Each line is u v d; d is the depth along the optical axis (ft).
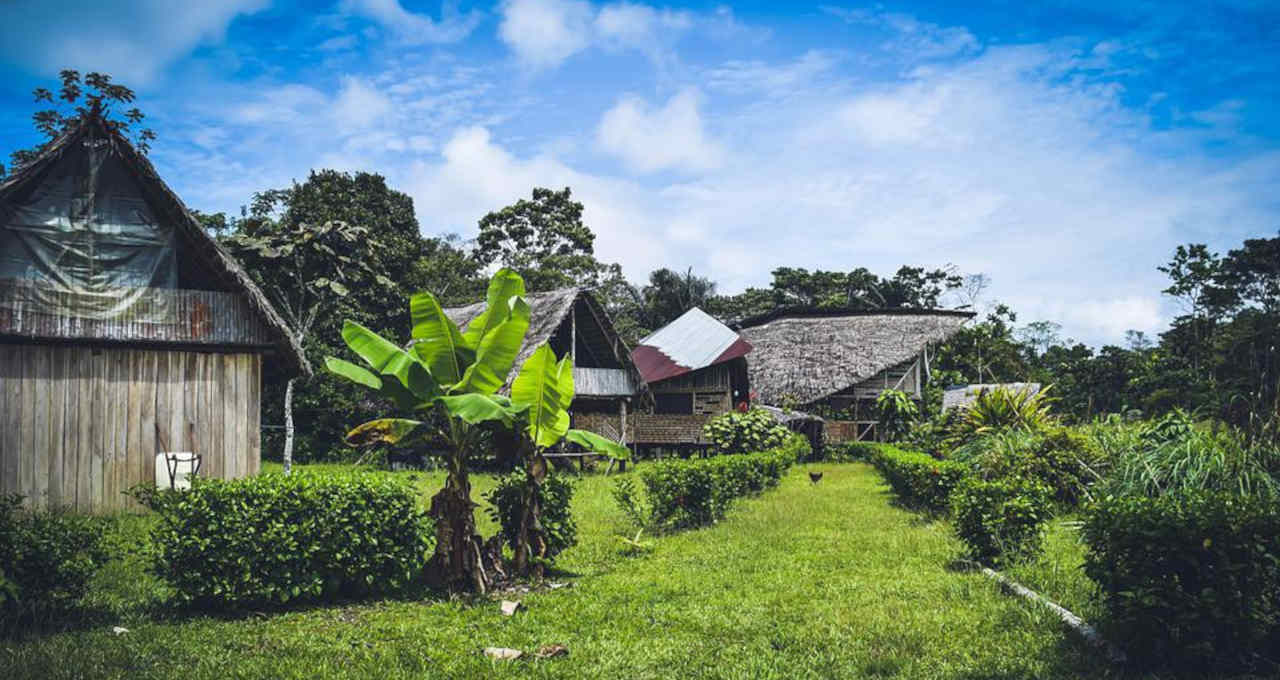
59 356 47.65
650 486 43.24
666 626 22.99
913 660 19.13
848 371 129.70
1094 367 162.50
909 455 57.41
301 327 84.38
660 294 193.06
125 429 49.21
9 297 45.85
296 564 24.77
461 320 101.71
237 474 52.60
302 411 94.68
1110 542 18.95
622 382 94.63
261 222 87.61
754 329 162.91
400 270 114.42
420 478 66.90
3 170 66.85
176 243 51.65
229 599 23.79
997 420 59.82
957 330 153.58
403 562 26.68
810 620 23.06
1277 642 17.92
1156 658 18.24
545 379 29.30
